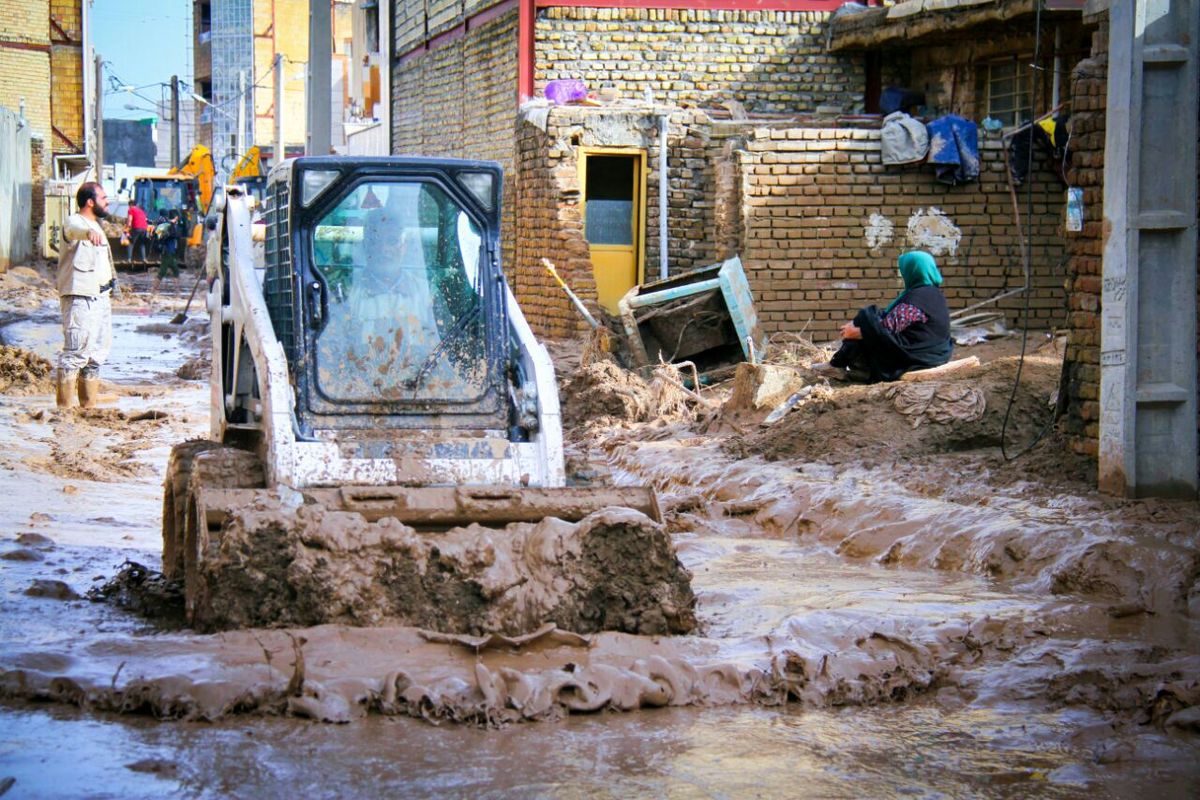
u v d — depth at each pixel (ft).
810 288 59.77
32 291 100.68
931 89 67.10
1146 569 26.63
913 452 37.14
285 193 25.20
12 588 25.21
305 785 16.51
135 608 24.14
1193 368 30.55
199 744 17.76
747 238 59.47
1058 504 30.91
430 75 87.61
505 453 24.43
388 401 24.56
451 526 23.29
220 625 21.67
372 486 23.43
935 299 42.93
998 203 59.62
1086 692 20.85
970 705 20.76
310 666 20.21
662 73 68.44
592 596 22.63
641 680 20.35
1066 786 17.35
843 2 68.85
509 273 71.77
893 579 28.53
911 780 17.48
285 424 23.50
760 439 40.01
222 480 23.67
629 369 53.21
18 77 138.10
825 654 21.68
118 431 46.06
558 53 68.23
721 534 34.32
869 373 44.19
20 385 54.90
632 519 22.81
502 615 22.15
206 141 261.24
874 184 59.67
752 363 45.01
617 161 65.98
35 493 34.94
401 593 22.02
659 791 16.80
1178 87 30.25
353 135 120.37
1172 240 30.53
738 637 23.25
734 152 60.59
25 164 127.65
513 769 17.37
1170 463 30.73
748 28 68.49
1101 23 32.53
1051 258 59.57
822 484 35.06
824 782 17.31
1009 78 63.10
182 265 160.56
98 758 17.02
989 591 27.22
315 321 24.54
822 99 69.05
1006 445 37.04
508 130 71.61
